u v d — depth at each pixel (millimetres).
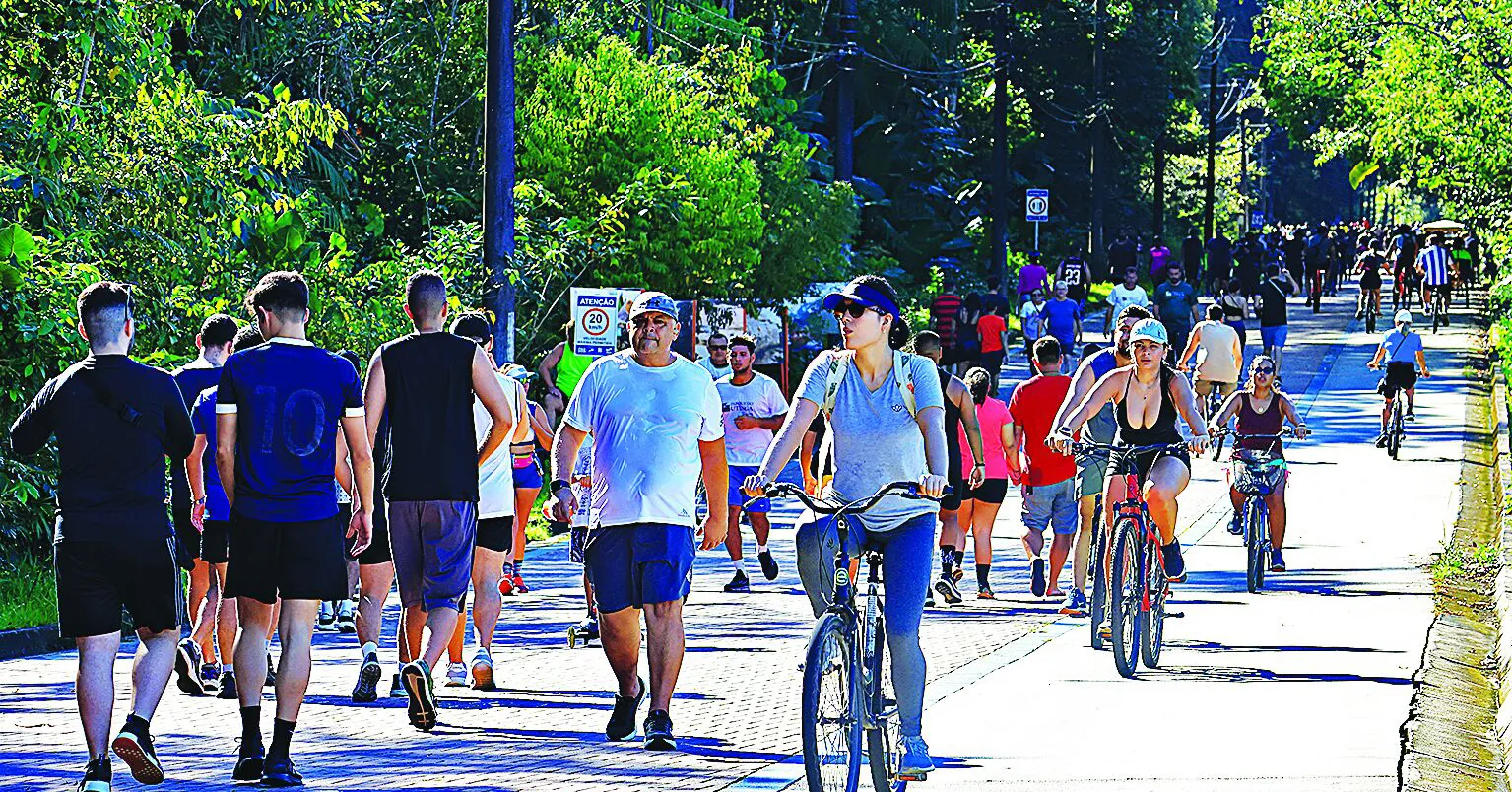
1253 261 150625
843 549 23156
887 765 23609
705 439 28625
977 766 26922
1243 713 31219
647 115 85750
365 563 32875
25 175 51844
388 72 83750
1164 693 33094
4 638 39719
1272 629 41094
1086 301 171375
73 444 24609
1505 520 55562
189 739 29281
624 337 38500
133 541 24641
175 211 55781
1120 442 36938
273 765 25391
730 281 92750
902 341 44250
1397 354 81812
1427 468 77250
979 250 198375
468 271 67812
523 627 43312
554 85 85812
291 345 25781
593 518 28422
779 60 153875
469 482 30109
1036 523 47594
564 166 85062
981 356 103875
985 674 35344
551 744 28656
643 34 101875
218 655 35406
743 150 97500
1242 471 48844
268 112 62344
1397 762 27141
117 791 25062
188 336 55344
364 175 83625
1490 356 122562
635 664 29047
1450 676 35312
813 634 22219
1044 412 46938
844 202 104688
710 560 57375
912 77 167875
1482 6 106688
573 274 84375
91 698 24547
